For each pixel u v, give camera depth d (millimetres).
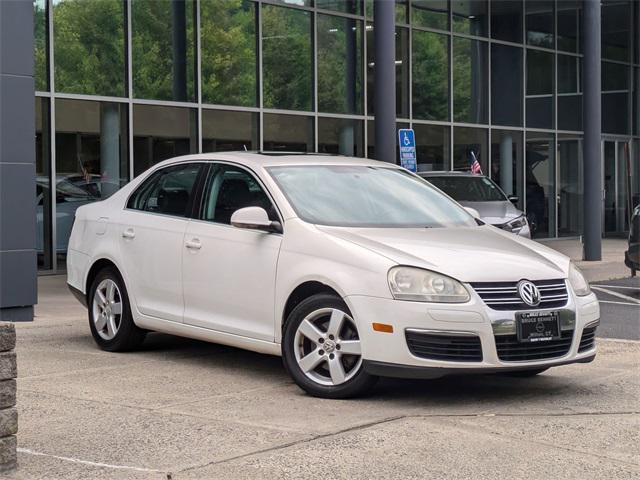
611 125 28219
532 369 6414
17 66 9992
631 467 5059
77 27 15828
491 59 23953
